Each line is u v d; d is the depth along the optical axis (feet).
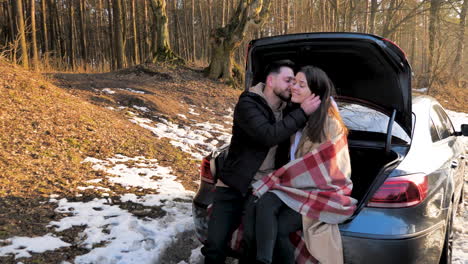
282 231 7.49
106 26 132.77
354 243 7.15
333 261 7.22
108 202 13.32
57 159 16.60
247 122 7.66
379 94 10.60
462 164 13.33
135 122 25.84
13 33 48.19
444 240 9.12
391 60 9.20
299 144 7.77
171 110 31.37
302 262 7.57
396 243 7.05
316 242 7.31
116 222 11.84
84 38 105.60
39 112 21.31
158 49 52.39
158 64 49.42
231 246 8.48
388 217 7.27
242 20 47.47
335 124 7.51
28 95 23.35
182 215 12.95
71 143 18.71
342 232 7.23
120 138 21.38
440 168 9.20
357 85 10.94
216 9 124.36
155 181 16.25
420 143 9.62
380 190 7.45
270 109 7.97
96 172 16.17
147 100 31.35
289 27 99.14
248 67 11.07
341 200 7.29
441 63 67.72
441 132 11.89
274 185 7.68
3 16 100.58
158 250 10.52
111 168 16.99
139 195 14.38
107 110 27.04
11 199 12.36
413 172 7.95
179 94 38.58
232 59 49.29
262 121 7.54
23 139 17.63
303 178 7.52
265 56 10.81
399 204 7.35
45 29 93.61
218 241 8.18
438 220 8.18
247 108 7.73
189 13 141.08
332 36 9.37
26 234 10.41
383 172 7.72
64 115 22.03
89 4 141.38
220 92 42.88
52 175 14.92
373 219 7.25
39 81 27.17
